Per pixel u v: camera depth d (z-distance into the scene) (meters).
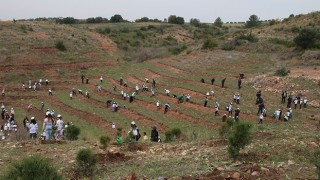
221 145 15.33
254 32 77.56
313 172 10.30
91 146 16.92
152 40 102.12
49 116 19.77
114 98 46.34
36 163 9.39
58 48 67.75
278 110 31.56
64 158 14.58
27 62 60.06
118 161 14.09
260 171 10.16
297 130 17.11
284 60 55.94
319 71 46.38
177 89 47.44
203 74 53.94
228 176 9.83
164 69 60.16
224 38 77.06
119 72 61.19
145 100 43.47
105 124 36.75
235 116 32.12
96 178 11.95
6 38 67.38
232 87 45.62
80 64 63.84
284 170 10.47
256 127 18.69
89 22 130.00
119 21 133.75
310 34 57.22
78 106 43.53
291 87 41.62
